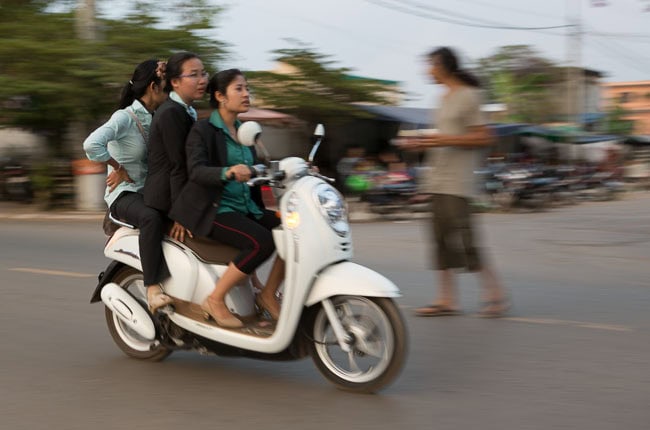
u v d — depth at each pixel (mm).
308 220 4258
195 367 4988
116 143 4871
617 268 9109
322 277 4254
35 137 21891
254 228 4484
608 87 63812
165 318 4785
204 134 4516
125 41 17953
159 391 4504
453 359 5121
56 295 7266
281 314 4344
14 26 18781
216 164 4555
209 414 4102
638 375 4707
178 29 18922
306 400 4305
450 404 4219
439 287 6477
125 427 3926
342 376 4449
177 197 4609
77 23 18562
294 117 23516
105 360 5164
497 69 42312
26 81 17297
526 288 7738
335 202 4297
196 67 4676
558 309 6703
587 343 5496
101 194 18156
